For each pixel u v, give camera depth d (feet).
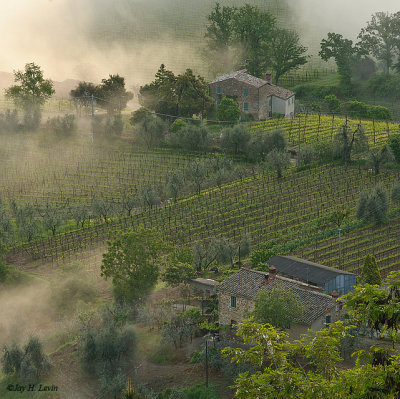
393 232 295.07
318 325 184.34
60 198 380.17
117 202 355.97
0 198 369.71
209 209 336.90
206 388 176.65
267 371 82.79
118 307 230.27
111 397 184.03
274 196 347.97
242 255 272.51
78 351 207.10
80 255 300.81
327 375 84.23
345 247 279.49
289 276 229.86
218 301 209.05
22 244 319.47
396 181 340.18
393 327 74.23
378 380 72.79
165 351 202.90
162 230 313.94
